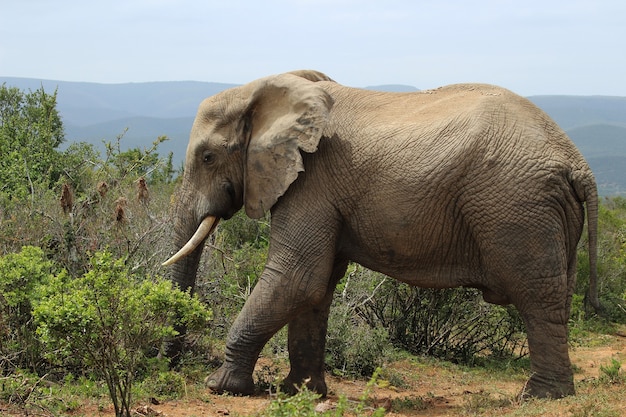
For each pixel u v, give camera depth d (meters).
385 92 8.77
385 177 8.03
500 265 7.66
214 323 10.95
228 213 9.30
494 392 9.41
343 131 8.33
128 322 6.48
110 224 10.97
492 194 7.58
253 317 8.34
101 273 6.53
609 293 16.98
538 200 7.50
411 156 7.92
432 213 7.86
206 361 9.49
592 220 7.76
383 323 12.40
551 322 7.66
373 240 8.26
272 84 8.64
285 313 8.33
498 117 7.75
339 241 8.49
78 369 8.23
